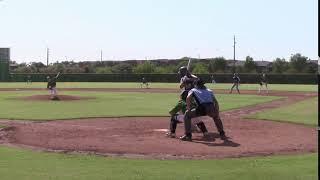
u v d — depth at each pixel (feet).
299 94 146.10
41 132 50.78
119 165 32.58
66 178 28.58
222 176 28.89
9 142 44.09
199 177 28.71
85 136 47.52
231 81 273.75
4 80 302.25
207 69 344.69
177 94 141.79
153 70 332.39
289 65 352.28
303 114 73.31
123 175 29.37
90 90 171.01
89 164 32.91
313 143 42.68
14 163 33.19
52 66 373.40
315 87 207.51
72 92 154.20
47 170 30.86
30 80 299.79
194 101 44.88
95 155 36.96
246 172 29.78
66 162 33.65
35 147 41.06
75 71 346.95
